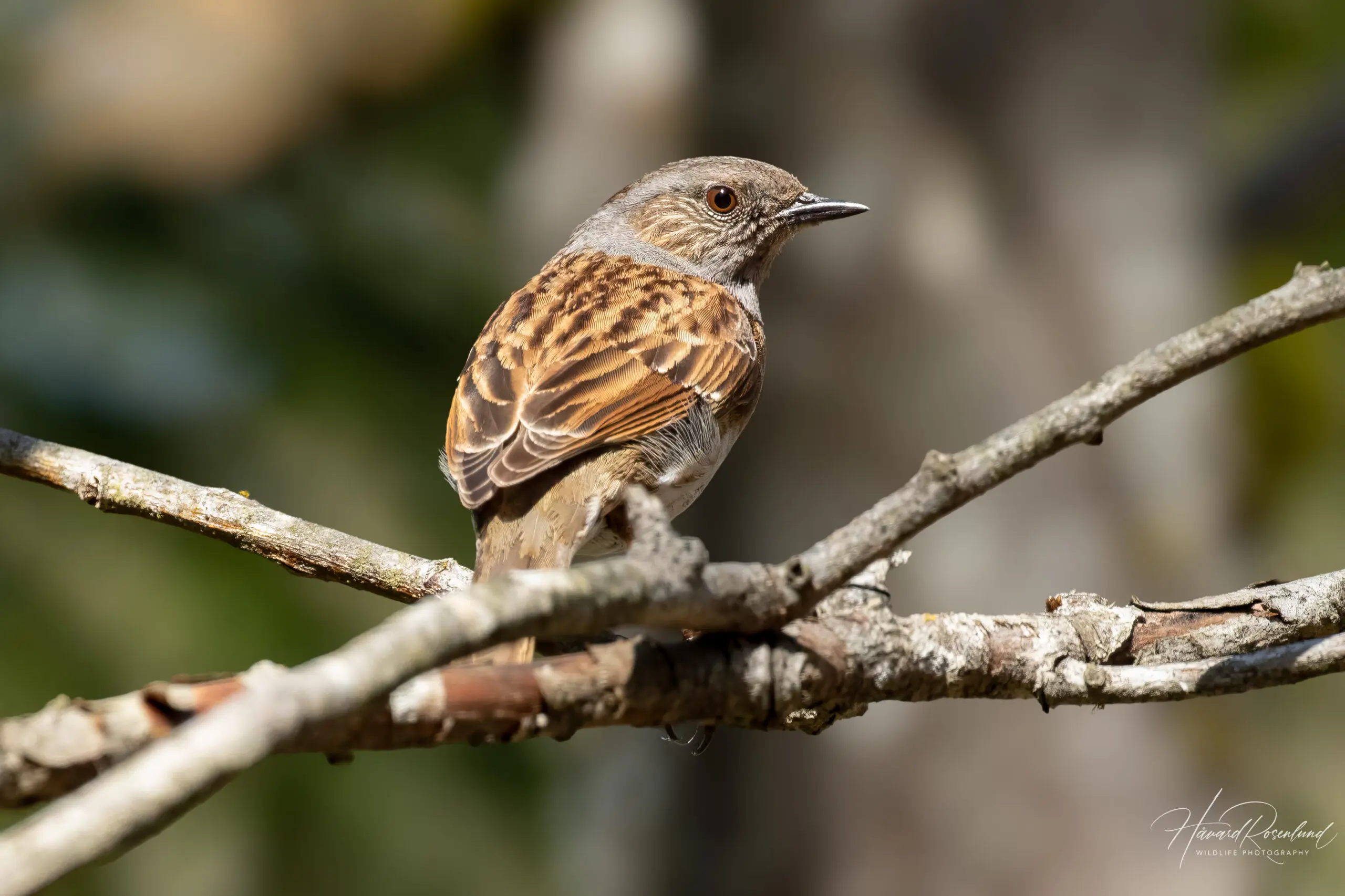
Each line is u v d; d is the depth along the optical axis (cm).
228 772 379
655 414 826
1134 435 1112
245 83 1305
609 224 1062
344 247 1306
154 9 1316
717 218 1038
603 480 796
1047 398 1112
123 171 1287
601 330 848
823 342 1129
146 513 814
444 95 1405
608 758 1173
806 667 536
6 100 1299
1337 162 1237
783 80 1152
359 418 1222
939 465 505
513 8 1352
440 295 1308
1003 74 1130
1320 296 498
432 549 1191
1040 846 1060
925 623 593
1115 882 1055
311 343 1242
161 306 1230
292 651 1068
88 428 1155
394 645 412
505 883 1122
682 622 493
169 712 425
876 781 1080
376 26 1331
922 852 1070
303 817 1077
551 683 489
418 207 1348
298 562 796
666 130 1214
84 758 419
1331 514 1352
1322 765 1239
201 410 1185
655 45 1206
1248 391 1320
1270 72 1459
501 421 793
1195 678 593
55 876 360
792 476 1129
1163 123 1134
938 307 1120
